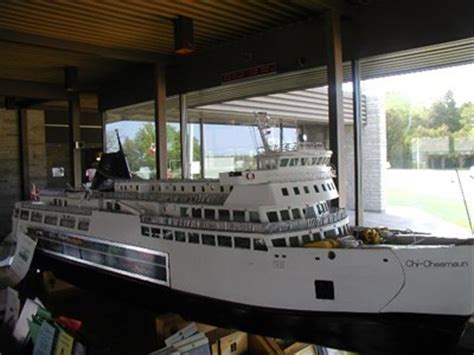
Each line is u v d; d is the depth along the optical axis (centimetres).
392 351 397
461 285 370
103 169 724
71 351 330
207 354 350
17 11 640
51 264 709
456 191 575
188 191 536
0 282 673
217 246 454
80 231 632
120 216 563
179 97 965
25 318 411
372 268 388
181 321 455
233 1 624
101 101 1244
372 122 672
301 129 801
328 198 504
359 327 397
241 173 464
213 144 965
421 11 576
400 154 645
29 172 1335
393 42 604
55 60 931
